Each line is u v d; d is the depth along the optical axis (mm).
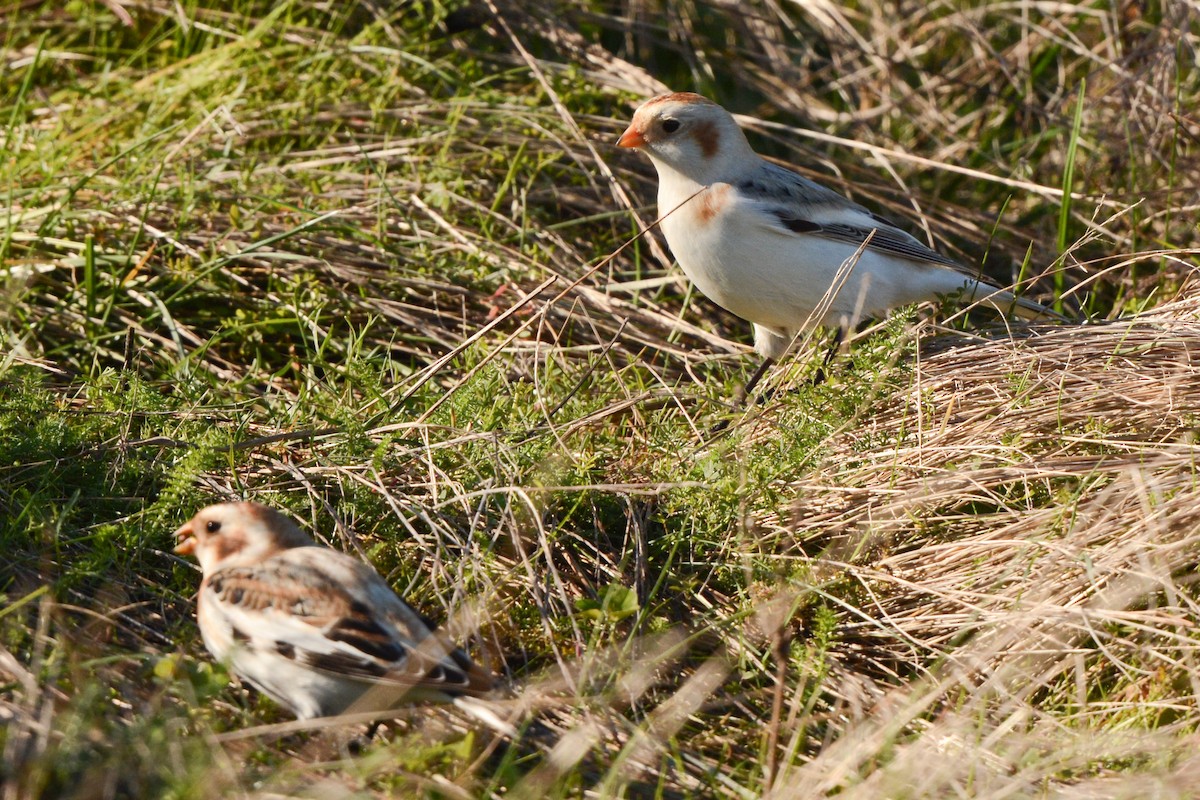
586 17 16547
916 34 17453
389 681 6105
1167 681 6988
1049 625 7352
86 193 12367
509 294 11969
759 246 10805
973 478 8352
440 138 13648
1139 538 7523
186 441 8766
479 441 8883
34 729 6062
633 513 8383
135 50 15234
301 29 14914
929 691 7176
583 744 6332
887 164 14125
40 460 8359
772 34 17469
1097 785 6266
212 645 6672
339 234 12383
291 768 6066
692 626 7816
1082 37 16812
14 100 14273
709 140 10891
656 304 12594
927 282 11383
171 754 5883
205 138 13156
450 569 7898
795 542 8344
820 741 6906
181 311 11516
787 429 9000
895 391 9516
